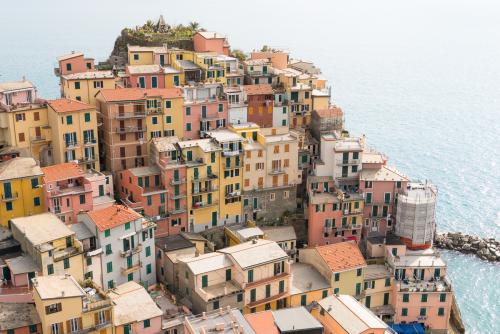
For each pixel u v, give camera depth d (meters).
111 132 146.00
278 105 167.00
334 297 119.00
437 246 182.88
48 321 95.94
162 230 141.75
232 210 149.62
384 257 143.25
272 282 121.44
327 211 147.25
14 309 101.12
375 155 158.00
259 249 123.81
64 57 158.50
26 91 146.00
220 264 120.38
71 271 112.50
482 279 167.50
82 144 141.50
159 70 164.25
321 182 151.38
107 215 120.94
